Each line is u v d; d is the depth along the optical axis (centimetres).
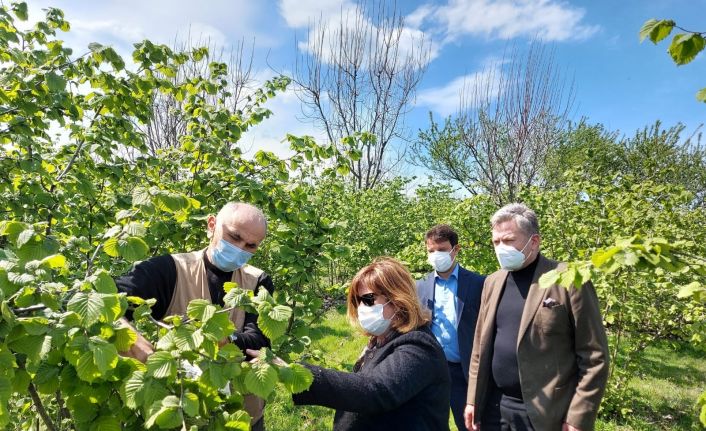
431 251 361
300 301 286
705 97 118
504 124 1267
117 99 299
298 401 144
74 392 121
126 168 352
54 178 295
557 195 572
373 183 1489
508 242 250
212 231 226
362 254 868
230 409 124
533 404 229
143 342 138
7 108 267
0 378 100
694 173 1371
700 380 622
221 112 334
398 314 173
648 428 455
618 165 1525
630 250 120
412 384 152
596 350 218
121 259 303
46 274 119
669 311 472
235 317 207
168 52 314
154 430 119
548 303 230
